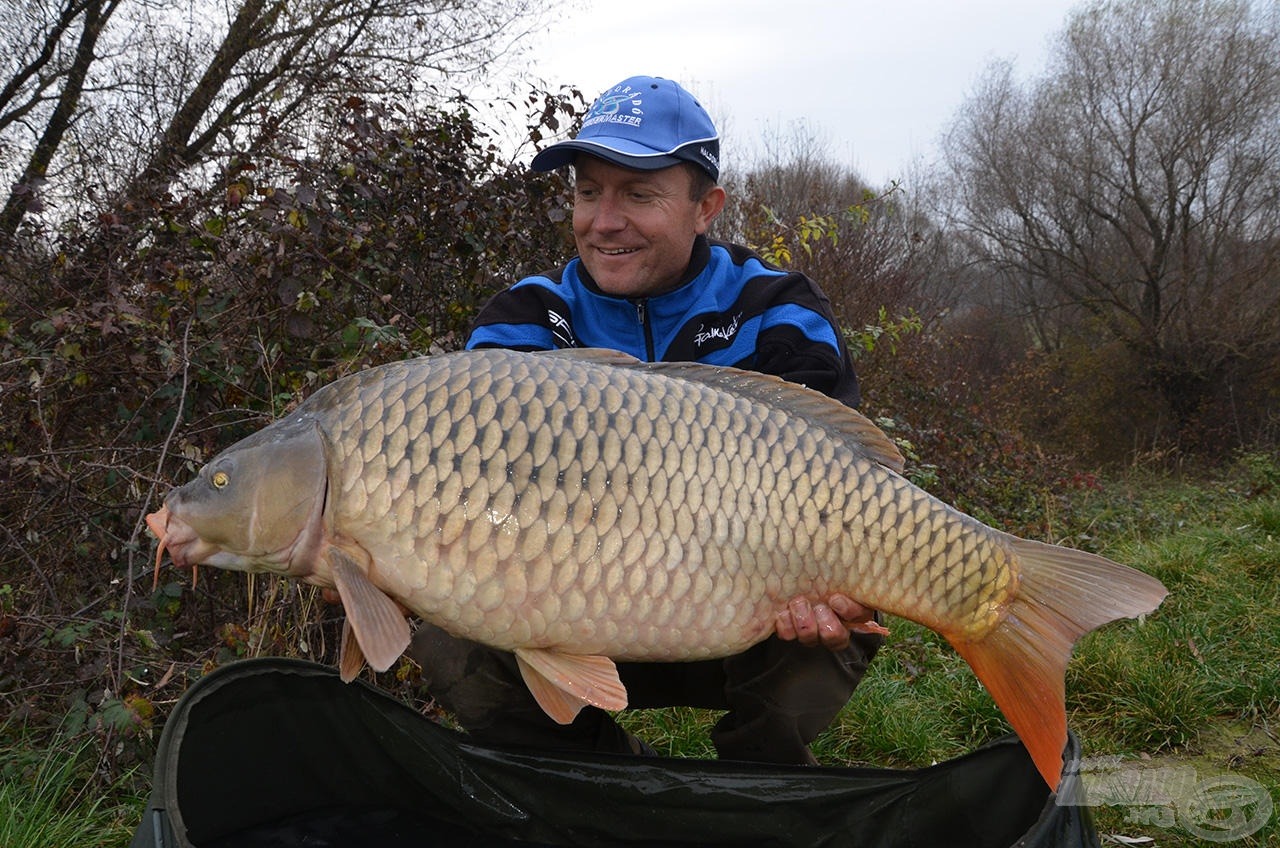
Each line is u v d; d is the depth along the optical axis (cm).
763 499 172
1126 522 684
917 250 1155
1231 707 335
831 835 203
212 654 290
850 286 773
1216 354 1366
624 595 168
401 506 164
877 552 176
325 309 340
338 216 352
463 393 167
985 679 180
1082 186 1537
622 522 167
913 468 544
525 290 237
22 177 496
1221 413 1361
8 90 634
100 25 632
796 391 186
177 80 645
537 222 407
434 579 165
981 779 192
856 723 314
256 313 327
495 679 221
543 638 168
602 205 223
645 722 306
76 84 613
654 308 234
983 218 1691
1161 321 1404
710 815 205
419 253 382
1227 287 1398
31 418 301
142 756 261
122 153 559
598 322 237
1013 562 179
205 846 192
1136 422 1402
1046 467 770
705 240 239
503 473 164
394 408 167
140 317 310
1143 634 383
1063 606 177
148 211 346
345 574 166
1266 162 1440
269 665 190
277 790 201
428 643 223
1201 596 447
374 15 748
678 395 173
